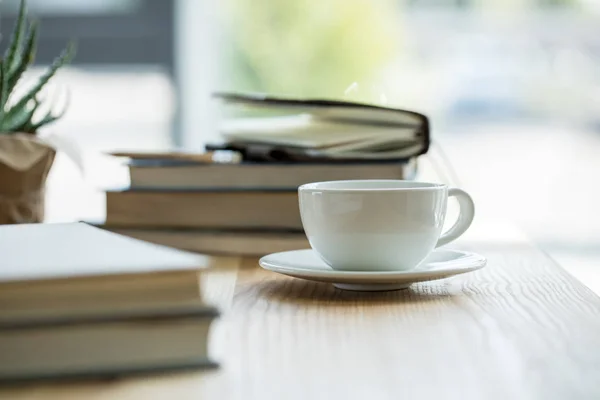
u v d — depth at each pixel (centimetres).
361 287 97
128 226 120
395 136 116
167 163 120
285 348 80
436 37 277
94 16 271
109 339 74
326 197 96
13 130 116
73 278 73
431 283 101
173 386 73
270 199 117
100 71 272
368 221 95
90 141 273
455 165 283
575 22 279
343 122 118
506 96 283
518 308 90
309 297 95
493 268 108
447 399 71
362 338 82
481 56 280
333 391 72
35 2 268
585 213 287
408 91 277
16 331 73
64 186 260
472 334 83
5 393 71
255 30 276
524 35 280
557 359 77
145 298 74
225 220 118
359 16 274
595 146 285
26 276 73
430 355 78
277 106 119
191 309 75
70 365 73
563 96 283
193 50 275
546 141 284
